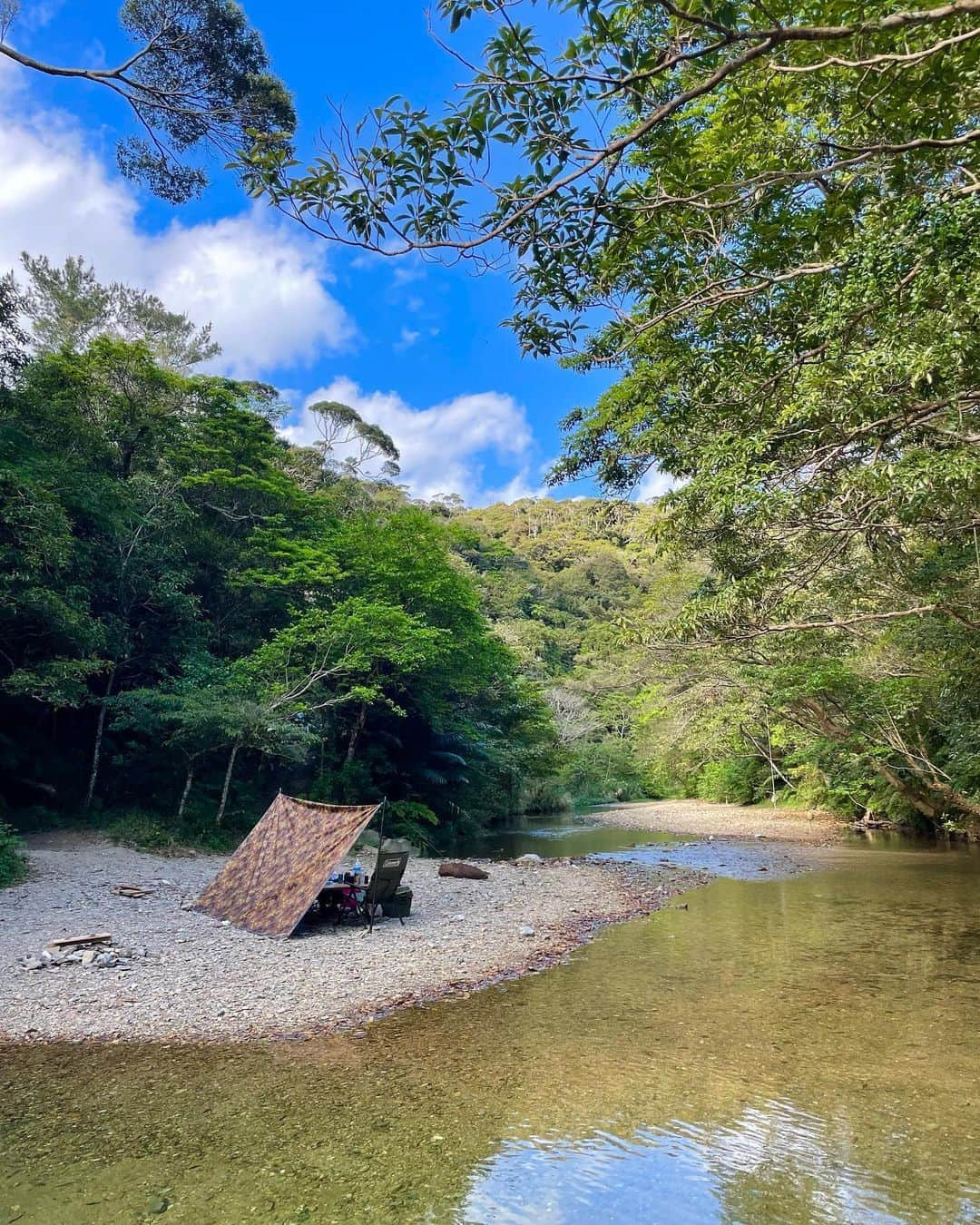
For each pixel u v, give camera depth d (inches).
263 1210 157.9
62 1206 158.7
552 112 148.9
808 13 174.1
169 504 764.6
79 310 1178.0
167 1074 230.5
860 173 222.1
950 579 388.8
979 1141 187.9
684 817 1370.6
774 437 271.6
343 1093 217.8
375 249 164.6
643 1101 212.8
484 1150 185.0
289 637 732.7
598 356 336.8
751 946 402.9
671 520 335.9
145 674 751.7
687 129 257.4
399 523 939.3
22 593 537.6
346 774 847.1
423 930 429.1
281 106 184.4
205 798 737.0
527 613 2775.6
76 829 641.6
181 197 231.3
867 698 637.9
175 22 175.2
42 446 658.2
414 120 150.0
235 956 358.9
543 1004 302.7
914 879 621.0
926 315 210.8
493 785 1162.0
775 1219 154.7
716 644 390.9
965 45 174.9
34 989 300.7
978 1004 298.2
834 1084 223.3
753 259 255.4
